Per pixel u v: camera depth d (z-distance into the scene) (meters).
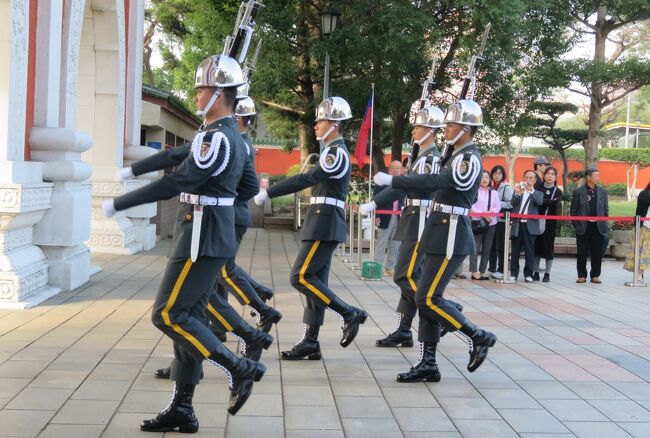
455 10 15.73
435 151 6.79
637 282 11.22
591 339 7.22
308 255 6.07
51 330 6.69
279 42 15.79
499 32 14.98
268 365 5.93
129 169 4.44
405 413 4.86
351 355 6.34
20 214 7.47
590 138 18.11
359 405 4.99
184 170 4.06
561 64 16.86
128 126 13.30
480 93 16.62
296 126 21.56
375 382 5.54
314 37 15.84
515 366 6.12
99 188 12.04
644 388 5.55
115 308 7.73
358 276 11.17
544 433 4.55
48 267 8.50
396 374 5.77
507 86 16.69
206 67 4.30
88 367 5.55
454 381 5.64
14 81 7.58
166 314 4.22
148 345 6.24
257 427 4.50
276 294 9.16
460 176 5.43
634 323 8.09
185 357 4.31
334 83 16.50
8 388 5.01
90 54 11.97
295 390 5.27
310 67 16.91
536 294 10.15
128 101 13.30
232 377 4.28
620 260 15.20
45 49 8.37
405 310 6.68
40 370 5.44
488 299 9.61
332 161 5.93
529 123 17.75
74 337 6.45
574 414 4.92
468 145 5.61
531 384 5.61
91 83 12.01
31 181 7.88
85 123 12.06
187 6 24.14
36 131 8.27
